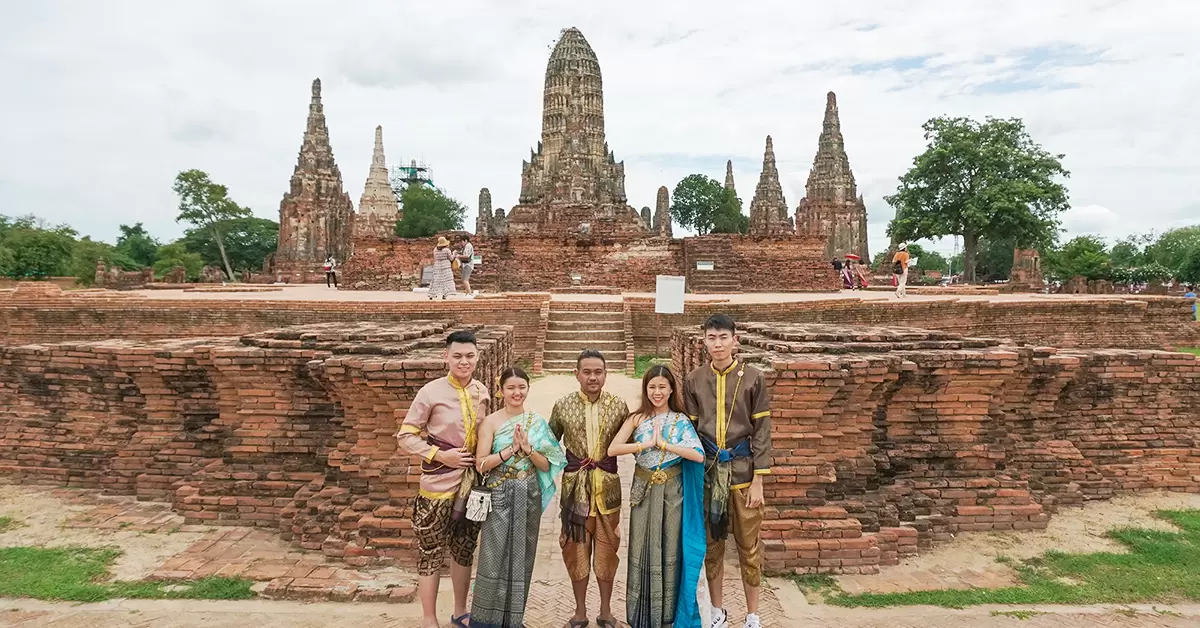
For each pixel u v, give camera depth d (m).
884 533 6.85
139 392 8.73
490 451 4.95
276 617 5.52
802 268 30.33
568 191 51.53
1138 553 7.02
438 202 84.31
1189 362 9.30
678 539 4.93
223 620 5.45
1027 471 8.60
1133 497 8.82
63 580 6.05
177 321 17.08
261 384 7.73
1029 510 7.57
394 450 6.77
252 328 17.12
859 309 18.95
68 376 8.79
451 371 5.10
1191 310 23.00
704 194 83.06
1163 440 9.21
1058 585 6.25
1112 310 21.98
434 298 19.20
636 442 4.92
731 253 28.73
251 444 7.72
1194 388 9.38
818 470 6.66
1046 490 8.48
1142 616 5.68
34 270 51.16
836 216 58.66
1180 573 6.53
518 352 17.64
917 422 7.73
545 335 17.50
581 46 64.00
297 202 50.06
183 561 6.52
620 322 18.22
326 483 7.35
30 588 5.85
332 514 6.93
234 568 6.33
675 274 29.53
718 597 5.29
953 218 46.75
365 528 6.46
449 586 6.07
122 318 17.11
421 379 6.52
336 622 5.45
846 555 6.49
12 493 8.40
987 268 73.56
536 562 6.58
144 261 84.00
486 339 9.73
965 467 7.71
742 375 5.14
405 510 6.51
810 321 18.39
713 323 5.10
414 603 5.78
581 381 5.11
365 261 29.36
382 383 6.54
